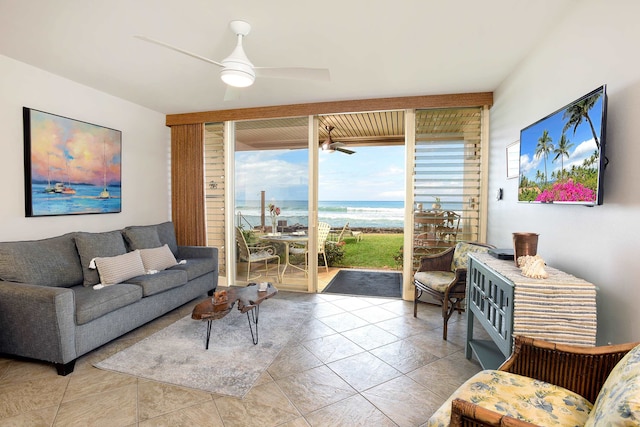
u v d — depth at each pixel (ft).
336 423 5.74
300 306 12.07
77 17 6.87
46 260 8.75
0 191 8.82
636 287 4.67
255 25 7.15
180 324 10.21
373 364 7.79
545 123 6.89
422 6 6.43
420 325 10.25
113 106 12.18
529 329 5.25
